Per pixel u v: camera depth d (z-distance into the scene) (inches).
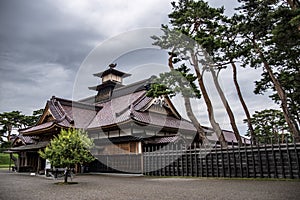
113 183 386.6
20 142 872.9
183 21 496.1
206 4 497.4
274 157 397.4
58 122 645.9
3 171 850.8
